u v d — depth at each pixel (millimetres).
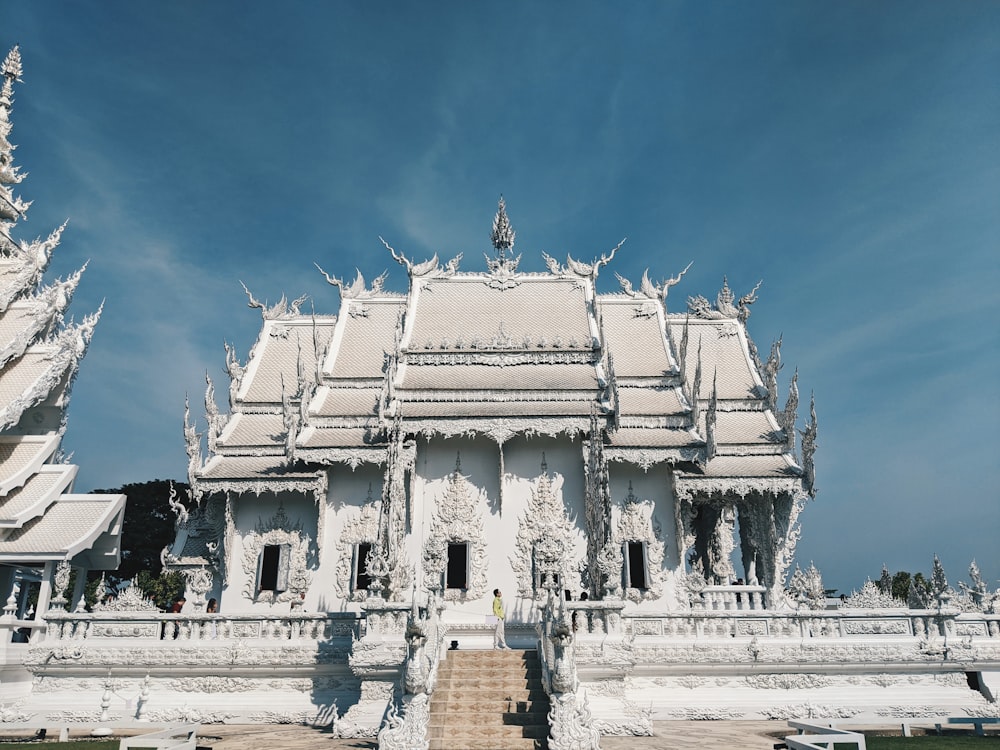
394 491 24344
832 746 13227
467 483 27531
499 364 30406
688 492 28016
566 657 14492
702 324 35281
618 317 33938
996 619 22141
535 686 16766
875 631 21828
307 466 28516
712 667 20984
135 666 20906
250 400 31656
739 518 31719
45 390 24250
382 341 32656
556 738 13852
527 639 24641
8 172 33594
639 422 29109
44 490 22953
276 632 21328
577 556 26609
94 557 23984
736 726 19203
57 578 21906
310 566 27734
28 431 25172
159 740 13602
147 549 54094
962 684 21578
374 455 27281
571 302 33125
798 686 21203
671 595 27062
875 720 18234
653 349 32719
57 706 20688
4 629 20516
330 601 27047
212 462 29156
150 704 20781
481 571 26469
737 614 21547
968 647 21453
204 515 30594
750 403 32250
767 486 28234
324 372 31016
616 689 18234
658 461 27312
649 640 21031
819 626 21719
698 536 34688
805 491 28344
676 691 20969
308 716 20562
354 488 28250
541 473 27641
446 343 30688
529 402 28438
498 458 27828
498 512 27156
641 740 16672
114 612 21547
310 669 20812
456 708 15773
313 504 28609
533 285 33719
